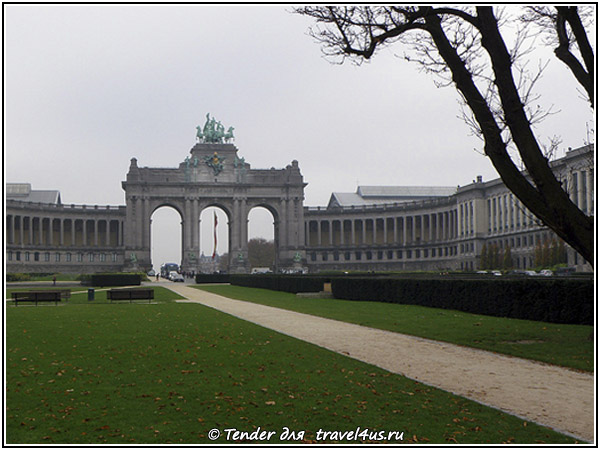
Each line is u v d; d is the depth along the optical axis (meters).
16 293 51.78
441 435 14.43
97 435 14.43
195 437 14.33
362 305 50.56
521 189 22.23
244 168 182.62
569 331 30.22
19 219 167.00
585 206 95.62
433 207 172.25
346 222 195.12
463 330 31.95
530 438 14.16
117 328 33.22
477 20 22.81
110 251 181.38
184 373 20.83
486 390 18.59
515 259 132.12
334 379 19.91
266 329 33.25
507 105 22.17
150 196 177.12
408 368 21.97
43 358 23.50
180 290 85.81
